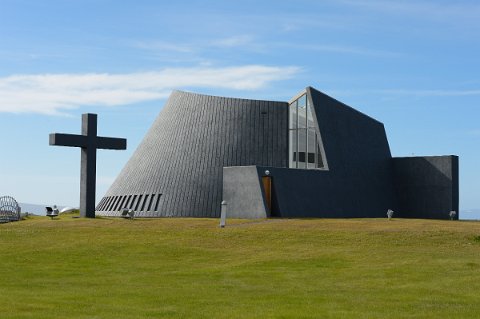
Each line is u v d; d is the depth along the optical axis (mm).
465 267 24922
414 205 58562
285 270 25688
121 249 31781
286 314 16547
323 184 50656
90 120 46375
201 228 37156
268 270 25766
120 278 23984
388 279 23016
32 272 25641
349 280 23062
